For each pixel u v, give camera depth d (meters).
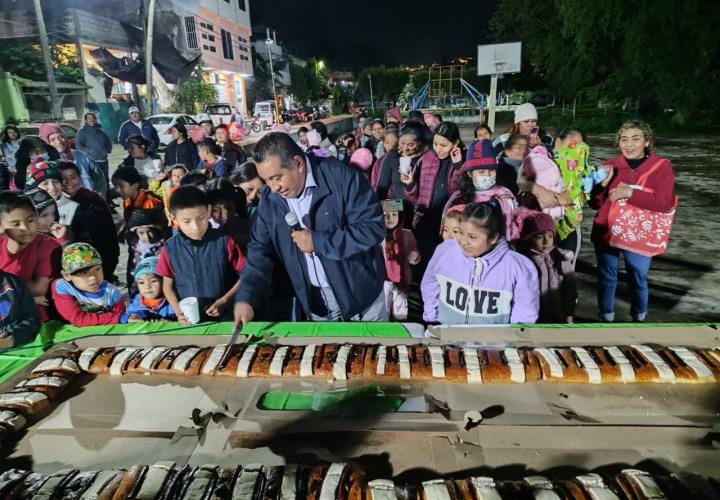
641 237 2.59
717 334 1.50
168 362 1.44
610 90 20.00
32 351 1.59
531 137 3.31
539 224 2.33
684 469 1.03
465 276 1.89
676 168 9.97
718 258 4.57
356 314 2.01
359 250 1.78
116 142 15.73
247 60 31.17
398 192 3.58
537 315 1.86
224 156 5.46
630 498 0.93
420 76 41.06
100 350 1.52
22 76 14.25
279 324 1.68
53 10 14.81
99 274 2.13
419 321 3.24
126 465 1.10
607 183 2.70
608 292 2.85
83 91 15.65
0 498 0.96
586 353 1.39
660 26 16.16
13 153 6.48
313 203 1.81
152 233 2.91
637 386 1.29
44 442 1.19
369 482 0.98
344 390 1.32
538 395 1.27
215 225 2.62
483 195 2.46
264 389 1.34
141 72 15.16
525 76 33.00
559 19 20.22
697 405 1.22
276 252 2.05
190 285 2.20
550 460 1.07
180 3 21.78
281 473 1.01
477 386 1.31
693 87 16.66
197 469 1.02
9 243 2.15
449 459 1.08
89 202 3.25
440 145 3.16
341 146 6.23
